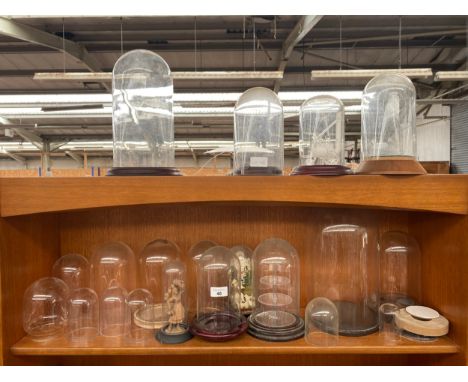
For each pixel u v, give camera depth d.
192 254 1.03
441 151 4.98
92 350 0.78
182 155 8.09
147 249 1.03
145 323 0.87
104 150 7.12
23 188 0.73
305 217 1.05
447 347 0.77
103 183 0.73
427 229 0.90
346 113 3.87
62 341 0.81
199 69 3.50
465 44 3.18
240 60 3.39
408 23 2.79
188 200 0.73
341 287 1.05
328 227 1.05
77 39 2.94
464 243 0.74
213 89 3.79
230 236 1.04
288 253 1.03
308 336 0.82
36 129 5.75
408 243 1.00
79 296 0.92
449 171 4.63
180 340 0.81
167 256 1.01
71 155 7.57
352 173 0.76
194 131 6.14
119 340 0.82
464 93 4.16
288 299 1.02
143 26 2.74
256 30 2.81
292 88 3.88
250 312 0.96
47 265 0.95
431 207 0.73
